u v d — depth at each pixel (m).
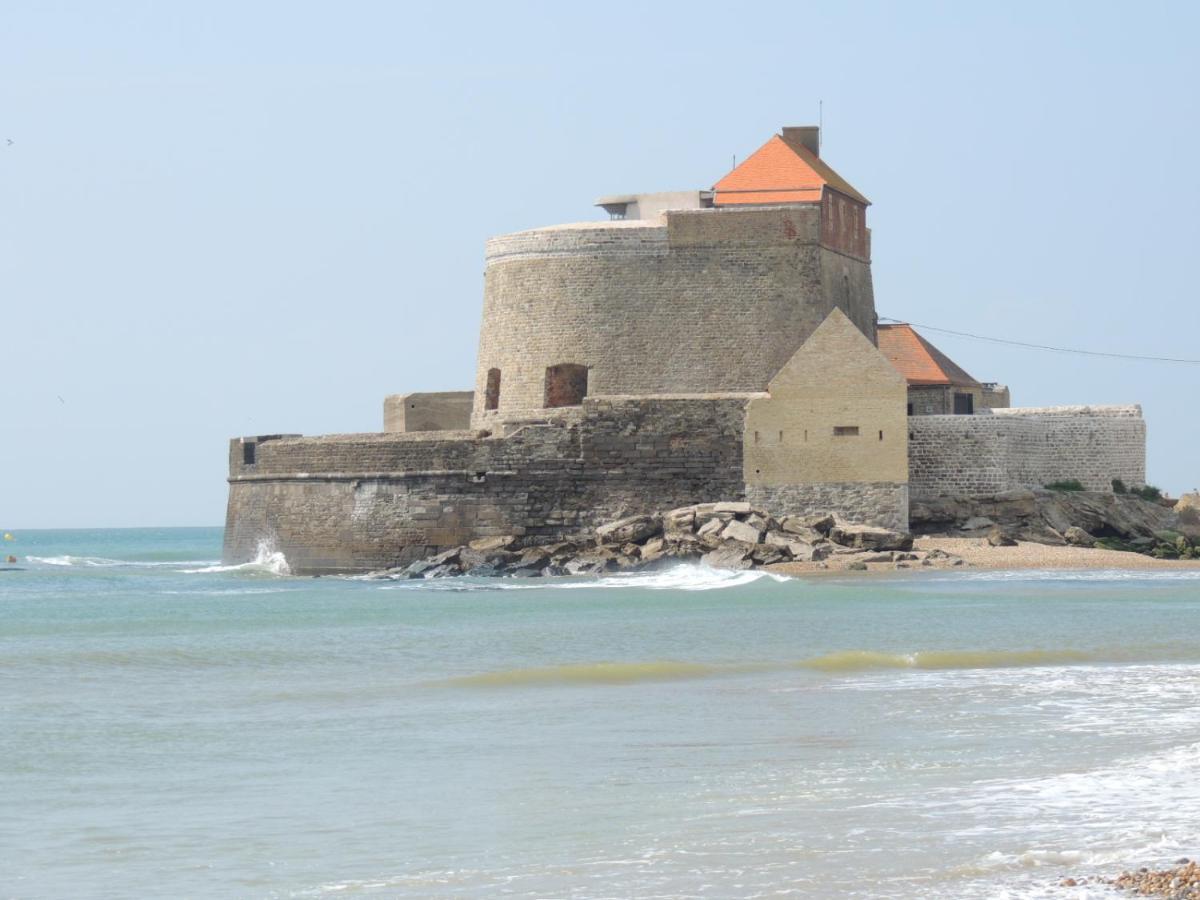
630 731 58.47
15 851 42.28
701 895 36.41
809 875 37.66
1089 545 137.62
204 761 54.59
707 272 148.50
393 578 138.50
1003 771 48.75
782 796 46.31
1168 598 105.88
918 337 163.62
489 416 153.88
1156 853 38.53
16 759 55.19
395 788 49.44
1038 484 142.50
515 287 152.50
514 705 65.62
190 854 41.75
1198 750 51.66
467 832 43.41
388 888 37.97
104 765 54.09
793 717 60.47
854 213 160.12
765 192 152.88
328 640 90.19
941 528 138.88
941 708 61.69
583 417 138.62
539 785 49.25
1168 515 143.38
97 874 39.91
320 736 59.09
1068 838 40.25
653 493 138.12
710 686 69.62
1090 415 143.88
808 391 136.62
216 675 76.94
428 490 141.25
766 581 119.50
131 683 74.44
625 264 149.00
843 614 97.19
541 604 108.19
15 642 92.19
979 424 139.38
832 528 133.88
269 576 150.75
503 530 139.12
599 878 38.16
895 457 135.62
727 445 137.88
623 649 83.00
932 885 36.47
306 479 149.25
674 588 117.56
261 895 37.72
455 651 83.94
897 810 43.91
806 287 148.38
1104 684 67.69
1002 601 104.00
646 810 45.19
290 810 46.72
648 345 148.25
